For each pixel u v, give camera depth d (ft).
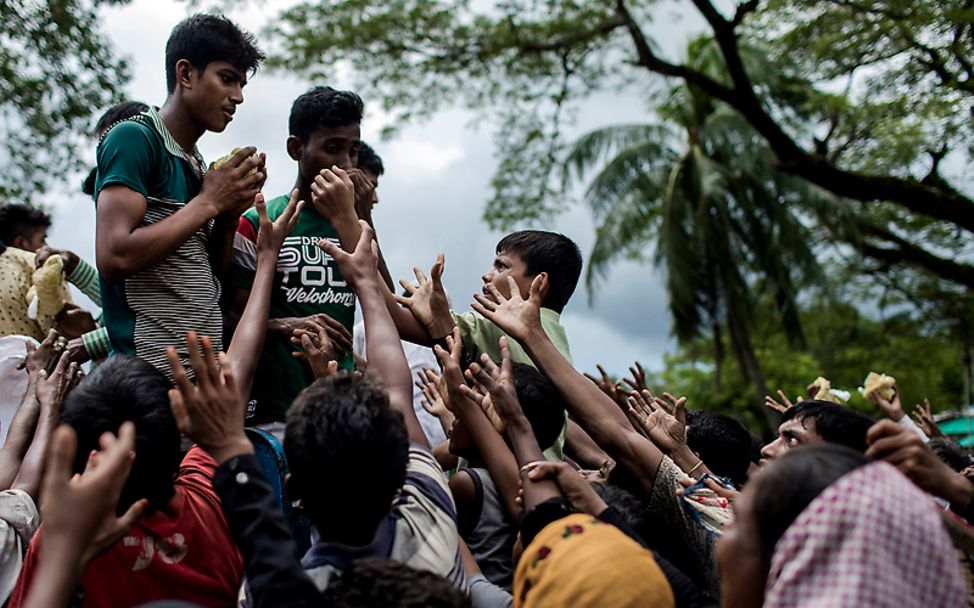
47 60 28.84
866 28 37.37
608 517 8.10
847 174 44.21
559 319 12.40
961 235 55.52
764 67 57.11
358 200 11.76
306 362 11.39
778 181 60.08
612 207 64.75
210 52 10.75
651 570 6.47
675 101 62.44
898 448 7.29
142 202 10.03
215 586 8.04
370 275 9.46
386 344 9.00
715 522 9.15
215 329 10.72
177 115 10.82
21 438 9.96
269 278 9.62
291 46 47.32
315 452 6.92
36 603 5.62
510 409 8.62
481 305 9.87
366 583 6.21
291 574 6.48
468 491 9.98
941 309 64.08
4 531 8.46
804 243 61.36
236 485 6.84
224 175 10.36
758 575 6.06
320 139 11.77
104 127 12.62
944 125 38.29
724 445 12.15
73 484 5.95
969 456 13.98
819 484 5.85
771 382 77.36
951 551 5.69
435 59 49.03
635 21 47.60
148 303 10.32
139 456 7.50
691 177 62.95
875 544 5.50
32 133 29.22
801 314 78.59
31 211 16.30
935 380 84.28
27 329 13.87
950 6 35.24
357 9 46.62
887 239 59.52
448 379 9.04
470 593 7.89
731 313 63.52
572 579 6.35
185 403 6.97
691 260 61.62
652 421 10.78
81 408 7.62
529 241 12.47
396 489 7.14
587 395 9.52
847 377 77.87
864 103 40.60
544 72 50.96
